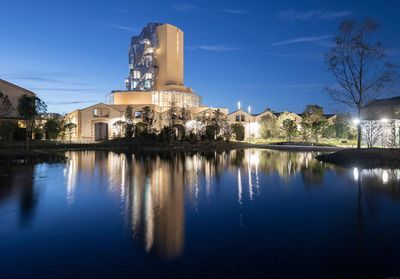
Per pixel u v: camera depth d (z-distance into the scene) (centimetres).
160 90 7738
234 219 1077
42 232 948
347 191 1521
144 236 910
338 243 845
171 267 711
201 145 5238
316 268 702
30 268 712
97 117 6250
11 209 1205
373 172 2142
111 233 937
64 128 5381
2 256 777
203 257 763
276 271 688
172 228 982
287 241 864
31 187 1658
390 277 638
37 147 4012
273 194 1487
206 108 7319
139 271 693
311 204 1277
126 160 3138
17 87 5078
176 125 5922
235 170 2372
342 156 2788
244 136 6681
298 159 3247
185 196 1451
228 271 690
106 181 1856
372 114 4272
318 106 6400
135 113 6384
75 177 2005
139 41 9162
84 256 773
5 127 4066
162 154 3912
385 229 952
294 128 5997
